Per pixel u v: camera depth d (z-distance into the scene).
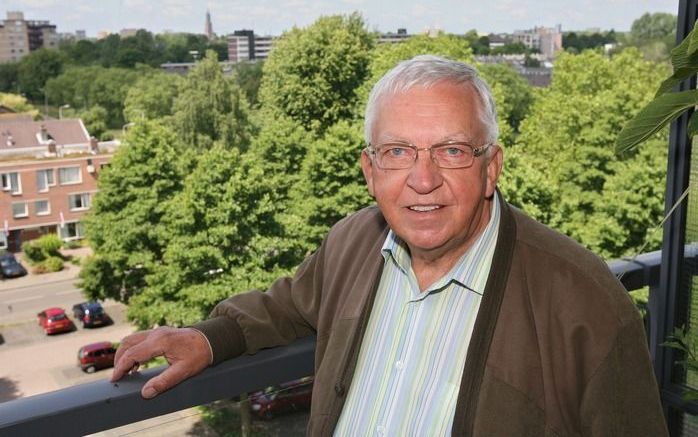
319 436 1.38
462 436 1.17
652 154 20.72
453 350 1.25
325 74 37.91
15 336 29.70
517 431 1.15
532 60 50.44
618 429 1.15
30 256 38.72
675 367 1.95
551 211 21.86
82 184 41.56
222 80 43.66
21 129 41.31
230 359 1.45
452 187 1.23
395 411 1.27
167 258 19.50
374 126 1.28
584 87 31.45
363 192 23.19
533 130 28.59
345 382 1.36
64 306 33.44
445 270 1.32
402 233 1.28
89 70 50.94
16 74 51.44
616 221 20.69
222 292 18.98
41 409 1.20
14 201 39.69
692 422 1.96
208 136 43.06
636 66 31.77
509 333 1.19
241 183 19.09
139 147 22.95
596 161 23.62
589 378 1.16
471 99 1.23
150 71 51.66
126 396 1.28
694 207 1.86
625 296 1.18
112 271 23.44
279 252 19.88
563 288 1.18
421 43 34.22
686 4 1.70
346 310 1.42
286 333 1.53
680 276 1.90
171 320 19.30
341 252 1.53
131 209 22.78
